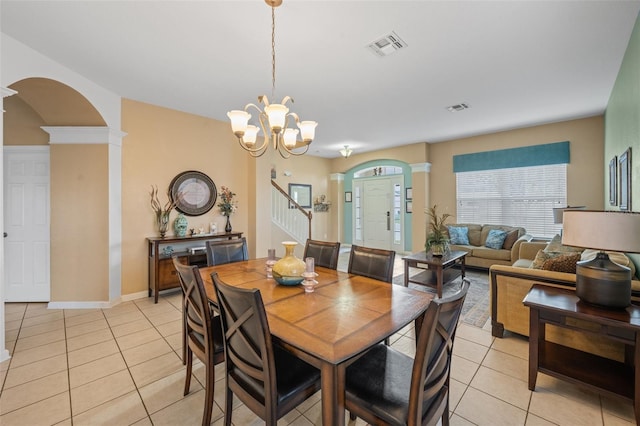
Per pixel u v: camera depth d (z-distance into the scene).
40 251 3.62
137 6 2.03
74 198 3.40
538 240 4.79
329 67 2.91
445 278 3.95
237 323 1.30
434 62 2.83
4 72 2.34
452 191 6.23
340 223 8.38
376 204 7.75
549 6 2.05
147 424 1.67
